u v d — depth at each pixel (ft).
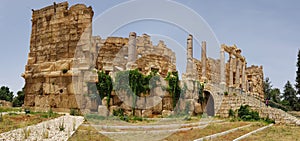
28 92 102.53
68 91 94.73
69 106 93.40
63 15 101.60
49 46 101.96
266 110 114.32
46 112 85.81
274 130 84.28
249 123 96.78
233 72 169.27
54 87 97.45
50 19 103.65
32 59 104.32
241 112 112.47
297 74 212.23
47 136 53.93
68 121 69.97
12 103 156.25
